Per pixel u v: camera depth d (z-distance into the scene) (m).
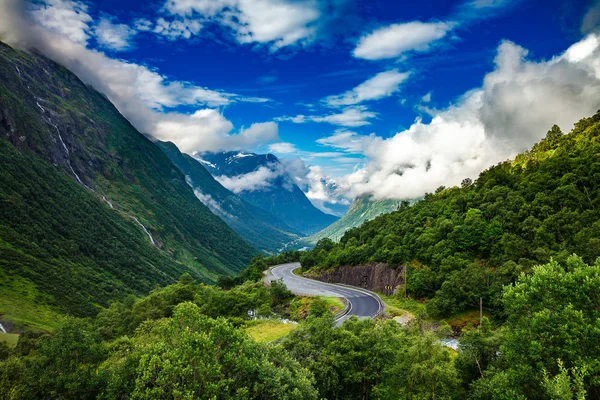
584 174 90.38
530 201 92.31
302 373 34.69
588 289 30.80
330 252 153.62
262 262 182.88
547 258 68.62
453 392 38.94
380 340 41.72
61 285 184.75
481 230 89.38
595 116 141.38
